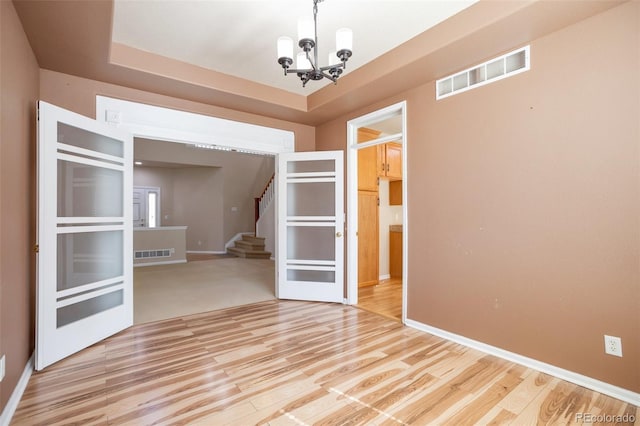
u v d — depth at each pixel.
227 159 9.59
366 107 3.84
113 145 3.01
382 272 5.70
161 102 3.46
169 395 1.99
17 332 2.02
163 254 7.60
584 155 2.13
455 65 2.79
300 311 3.76
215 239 9.91
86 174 2.73
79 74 2.96
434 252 3.06
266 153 4.42
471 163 2.77
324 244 4.20
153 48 2.89
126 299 3.12
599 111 2.07
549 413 1.83
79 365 2.38
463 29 2.34
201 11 2.37
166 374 2.25
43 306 2.31
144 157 8.36
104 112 3.13
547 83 2.31
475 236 2.74
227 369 2.33
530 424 1.73
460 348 2.72
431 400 1.95
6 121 1.82
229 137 3.93
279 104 3.79
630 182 1.95
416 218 3.24
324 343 2.81
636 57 1.93
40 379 2.17
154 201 9.83
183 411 1.83
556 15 2.08
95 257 2.81
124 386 2.09
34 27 2.20
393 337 2.97
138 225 9.55
